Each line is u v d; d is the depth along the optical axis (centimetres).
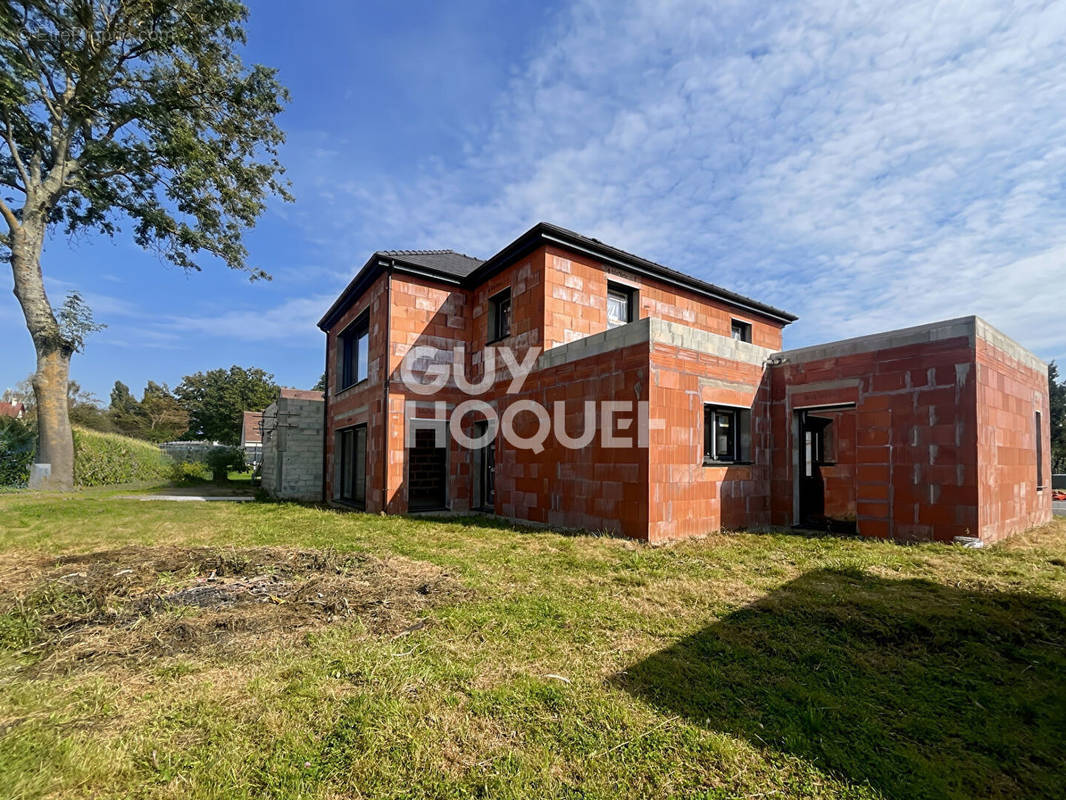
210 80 1384
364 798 178
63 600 388
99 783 185
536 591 434
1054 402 2689
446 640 324
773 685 268
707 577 477
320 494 1477
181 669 280
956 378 616
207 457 2075
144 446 1856
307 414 1489
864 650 315
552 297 870
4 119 1234
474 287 1098
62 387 1336
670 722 229
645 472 652
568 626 351
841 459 973
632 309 1017
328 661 291
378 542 668
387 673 275
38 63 1224
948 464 615
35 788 181
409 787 184
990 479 627
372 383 1095
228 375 4572
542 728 224
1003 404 686
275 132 1566
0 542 648
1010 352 728
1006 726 230
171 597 404
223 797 178
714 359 753
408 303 1034
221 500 1266
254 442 3725
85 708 239
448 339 1078
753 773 194
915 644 322
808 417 945
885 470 674
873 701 253
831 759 202
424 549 616
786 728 225
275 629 343
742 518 776
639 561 536
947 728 228
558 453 809
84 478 1532
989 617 354
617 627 350
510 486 924
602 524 713
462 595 421
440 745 210
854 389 720
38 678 270
